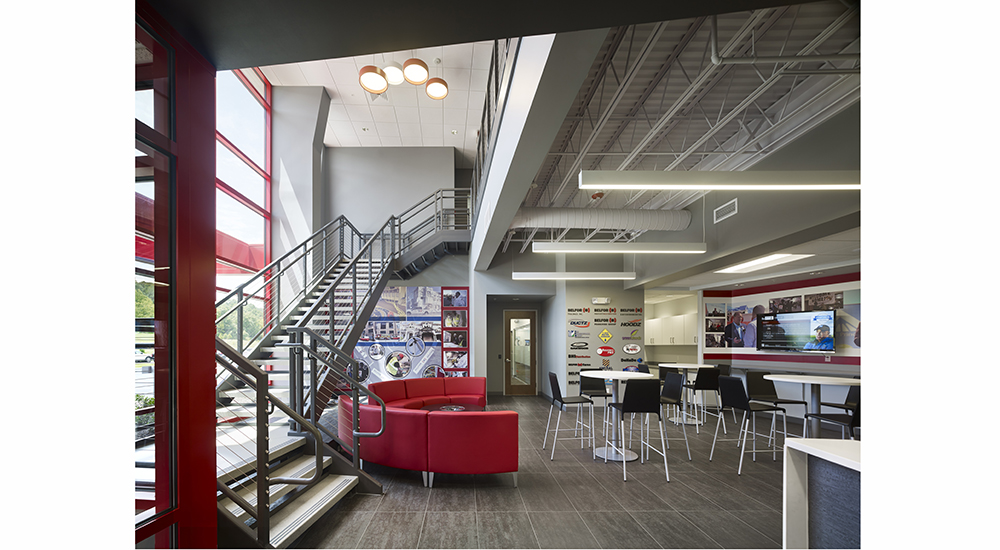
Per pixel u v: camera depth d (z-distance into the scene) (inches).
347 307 298.4
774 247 229.6
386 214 442.3
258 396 115.2
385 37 83.9
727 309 431.2
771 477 195.6
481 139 326.3
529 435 280.8
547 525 146.3
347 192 442.6
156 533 73.7
